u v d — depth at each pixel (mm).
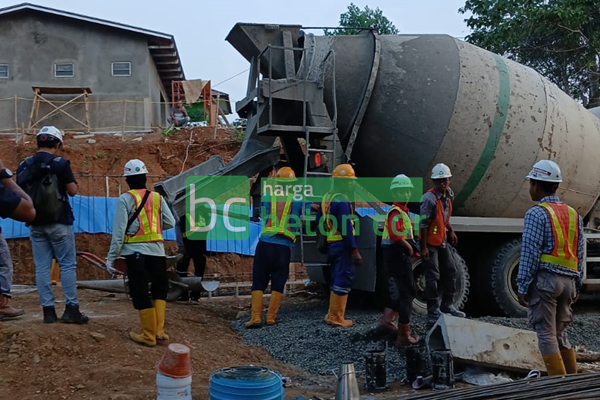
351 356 6414
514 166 8578
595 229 9852
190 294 10164
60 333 5805
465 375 5570
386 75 8312
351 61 8352
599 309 9844
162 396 3934
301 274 13125
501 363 5602
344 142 8516
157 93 27109
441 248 7250
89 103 24062
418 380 5426
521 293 5059
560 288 5039
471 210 8859
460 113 8219
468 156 8352
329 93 8281
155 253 6277
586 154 9203
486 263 8766
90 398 4777
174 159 19328
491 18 18391
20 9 23453
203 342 6777
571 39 18453
